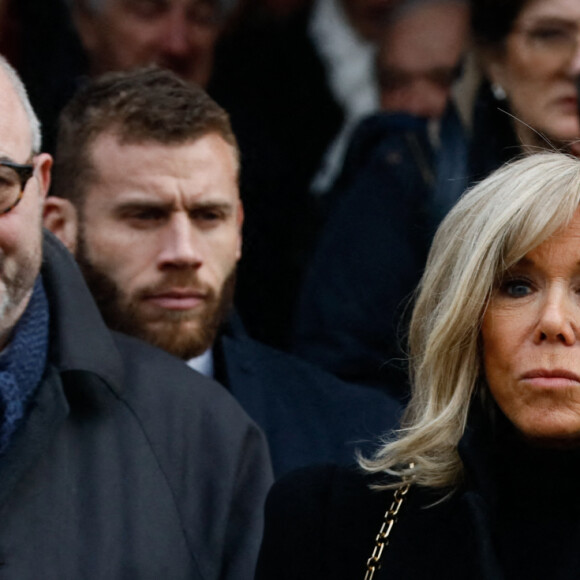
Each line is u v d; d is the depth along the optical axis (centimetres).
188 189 1261
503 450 924
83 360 1080
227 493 1095
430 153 1557
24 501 1029
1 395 1035
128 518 1052
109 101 1294
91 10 1683
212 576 1061
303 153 1828
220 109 1313
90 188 1280
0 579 1002
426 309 950
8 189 1052
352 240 1539
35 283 1098
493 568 878
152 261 1260
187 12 1719
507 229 886
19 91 1104
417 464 947
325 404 1348
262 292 1669
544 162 905
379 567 927
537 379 869
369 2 1880
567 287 878
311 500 980
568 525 899
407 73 1747
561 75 1482
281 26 1834
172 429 1107
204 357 1330
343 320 1516
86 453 1066
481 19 1526
